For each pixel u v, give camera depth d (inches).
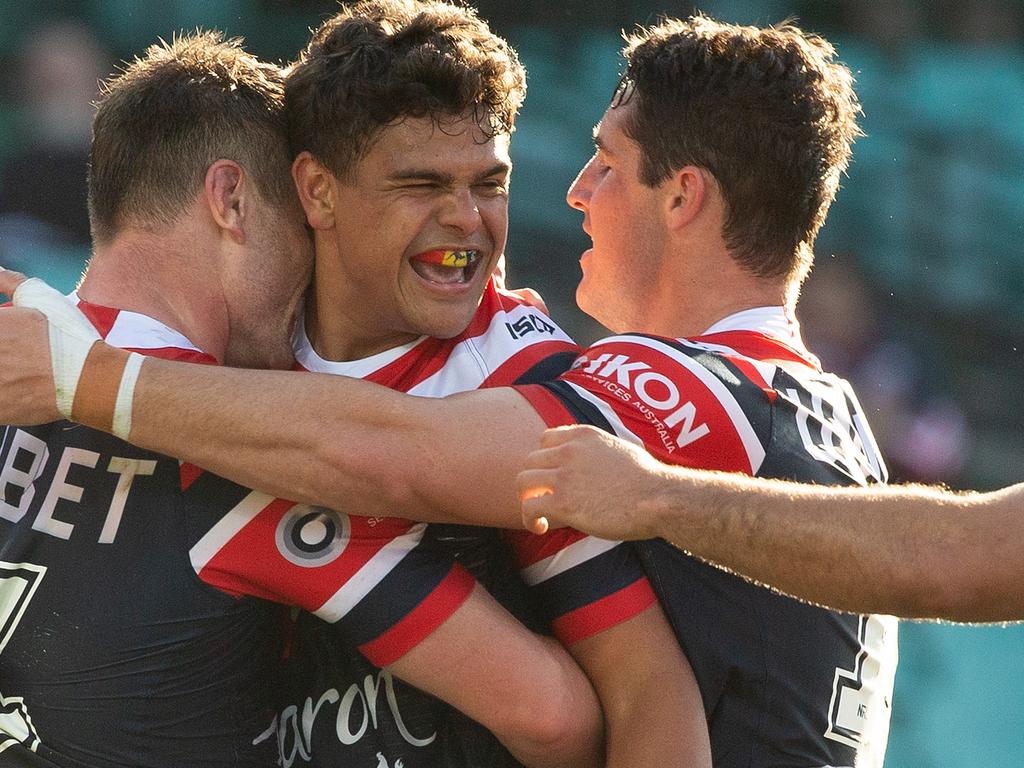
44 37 1252.5
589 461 252.5
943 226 1323.8
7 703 276.5
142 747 270.1
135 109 283.4
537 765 276.4
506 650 271.3
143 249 282.8
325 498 266.2
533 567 283.1
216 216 281.6
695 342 301.1
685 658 280.5
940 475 1160.2
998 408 1280.8
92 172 291.0
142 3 1298.0
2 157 1185.4
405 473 265.6
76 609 267.7
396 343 295.6
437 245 278.1
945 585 241.8
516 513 270.1
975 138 1344.7
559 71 1362.0
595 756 278.8
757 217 309.3
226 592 268.7
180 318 283.1
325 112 276.4
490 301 304.3
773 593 285.7
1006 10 1366.9
